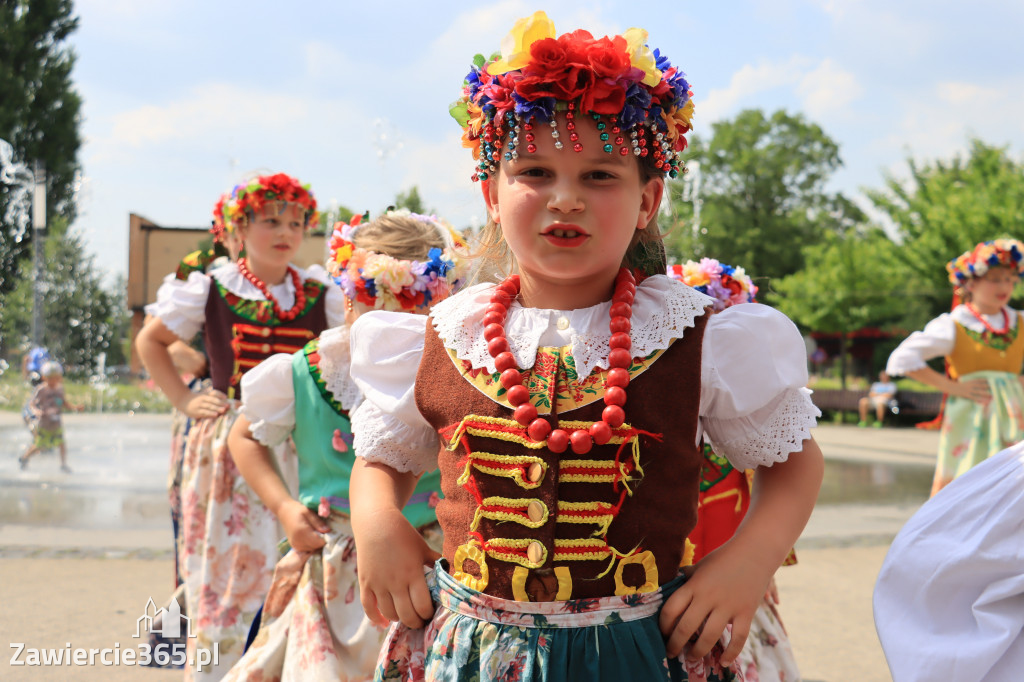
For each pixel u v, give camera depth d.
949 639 1.91
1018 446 2.02
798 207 41.91
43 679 3.26
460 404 1.42
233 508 3.40
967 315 5.34
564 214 1.37
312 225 4.14
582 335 1.43
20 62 28.72
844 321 24.66
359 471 1.62
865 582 5.00
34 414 9.19
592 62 1.33
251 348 3.88
